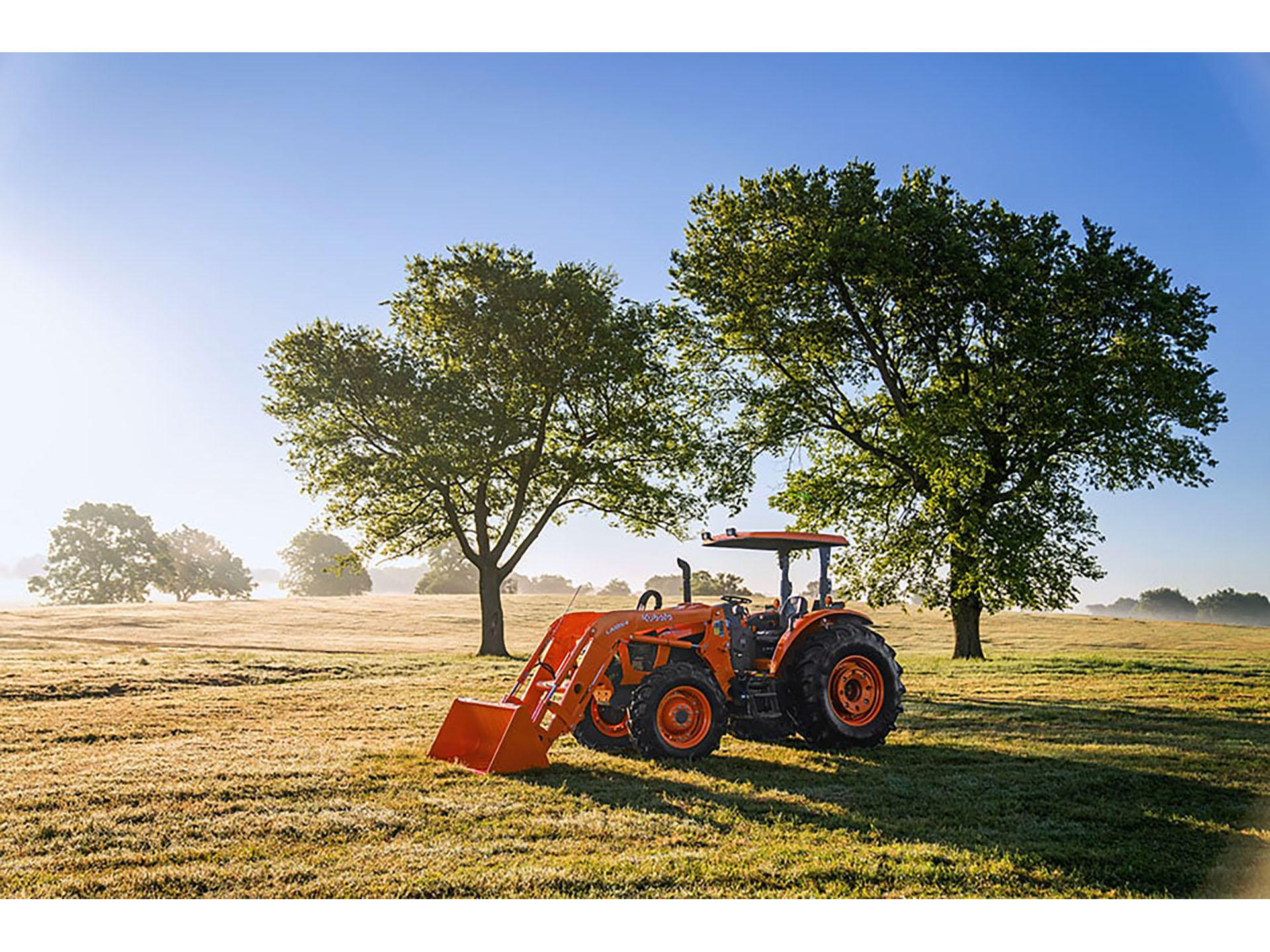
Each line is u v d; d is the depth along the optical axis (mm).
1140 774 8508
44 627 41125
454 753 9258
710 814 6918
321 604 56344
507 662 22500
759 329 25906
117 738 10422
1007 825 6734
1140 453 22656
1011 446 24375
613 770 8664
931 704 14117
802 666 10078
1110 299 23469
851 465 26578
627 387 30031
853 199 24172
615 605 52562
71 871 5570
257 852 5895
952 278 23734
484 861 5715
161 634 39375
